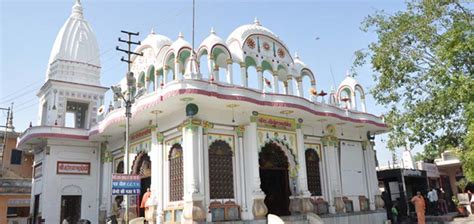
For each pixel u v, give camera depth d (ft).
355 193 74.38
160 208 57.41
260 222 54.54
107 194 74.54
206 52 59.00
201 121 54.24
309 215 59.41
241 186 56.95
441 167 102.42
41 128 74.38
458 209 80.79
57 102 81.61
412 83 55.06
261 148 59.62
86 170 79.05
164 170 59.26
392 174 83.82
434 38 50.78
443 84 44.52
